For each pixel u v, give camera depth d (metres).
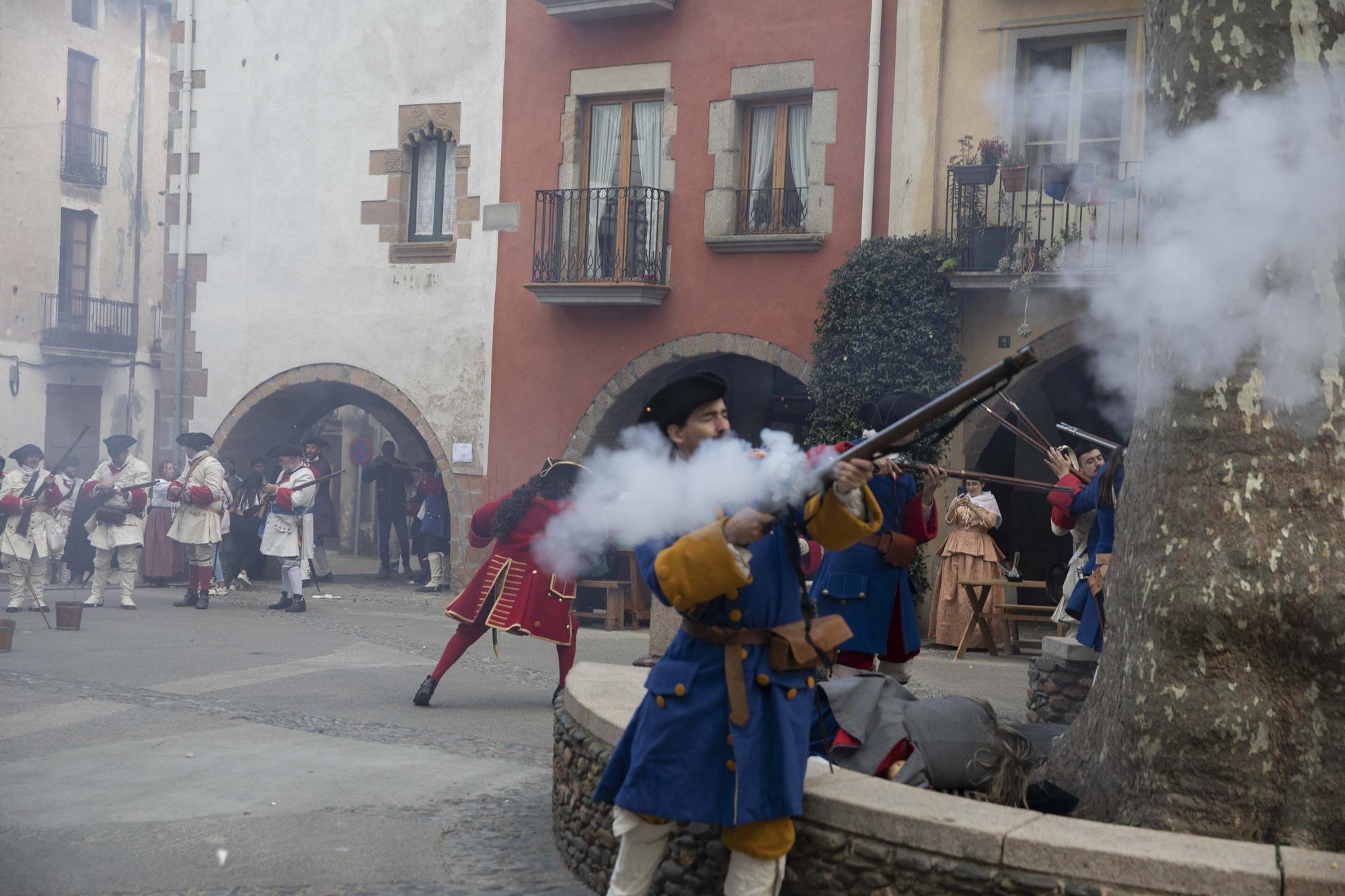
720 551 3.41
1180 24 4.63
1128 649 4.53
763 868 3.68
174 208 19.25
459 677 10.21
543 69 16.53
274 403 18.88
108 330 30.95
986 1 13.53
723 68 15.26
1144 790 4.34
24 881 4.79
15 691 8.99
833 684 4.70
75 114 30.20
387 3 17.73
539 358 16.50
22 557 13.96
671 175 15.58
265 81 18.64
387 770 6.75
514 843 5.44
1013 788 4.31
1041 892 3.49
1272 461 4.27
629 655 11.88
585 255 16.23
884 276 13.59
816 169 14.62
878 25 14.11
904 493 5.86
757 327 14.95
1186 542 4.35
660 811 3.56
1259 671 4.21
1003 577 12.69
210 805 5.99
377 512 20.30
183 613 14.48
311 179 18.28
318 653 11.43
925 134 13.87
